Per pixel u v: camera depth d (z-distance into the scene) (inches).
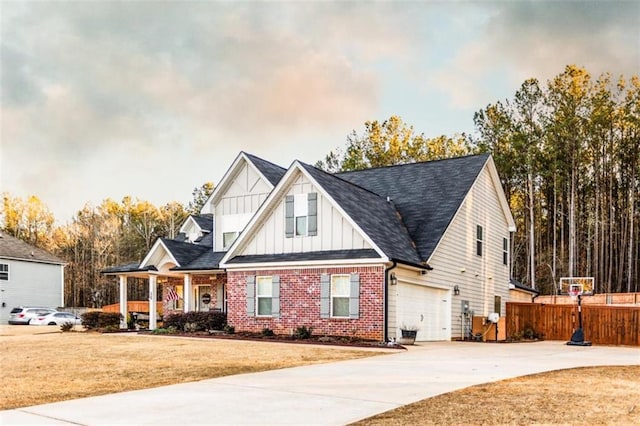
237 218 1091.9
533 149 1851.6
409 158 2138.3
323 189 849.5
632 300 1252.5
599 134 1827.0
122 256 2974.9
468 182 1025.5
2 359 589.6
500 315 1176.2
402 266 808.9
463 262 1018.1
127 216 3223.4
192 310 1118.4
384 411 316.5
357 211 856.3
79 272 2950.3
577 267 1964.8
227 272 932.0
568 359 587.8
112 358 584.4
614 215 1961.1
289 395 367.9
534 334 989.8
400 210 1008.2
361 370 486.3
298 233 880.9
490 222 1155.3
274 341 784.3
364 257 790.5
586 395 359.3
